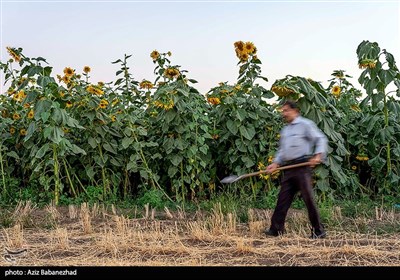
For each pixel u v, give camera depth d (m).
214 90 10.06
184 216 8.65
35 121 9.32
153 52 10.21
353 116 10.90
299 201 9.43
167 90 9.57
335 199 10.12
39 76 9.18
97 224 7.98
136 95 11.02
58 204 9.48
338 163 9.91
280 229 7.19
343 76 11.03
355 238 7.02
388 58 9.67
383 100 9.98
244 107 9.94
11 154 10.20
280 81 9.23
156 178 9.98
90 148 10.12
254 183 10.07
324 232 7.02
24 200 9.70
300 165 6.93
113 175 10.20
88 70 10.47
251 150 9.87
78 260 6.02
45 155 9.94
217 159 10.41
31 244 6.77
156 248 6.32
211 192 10.22
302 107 9.13
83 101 9.92
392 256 6.12
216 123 10.38
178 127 9.69
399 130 10.26
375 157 10.09
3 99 10.70
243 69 10.01
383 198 9.99
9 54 9.27
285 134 7.06
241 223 8.03
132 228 7.63
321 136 6.90
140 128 10.09
